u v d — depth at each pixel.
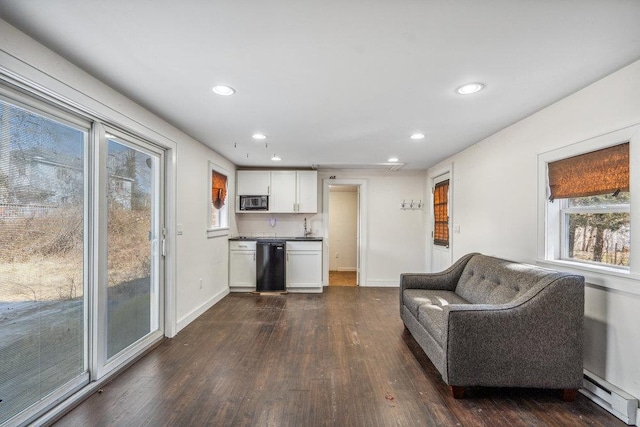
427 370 2.51
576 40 1.63
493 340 2.08
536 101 2.46
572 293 2.05
